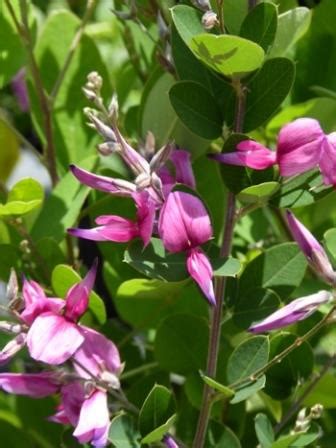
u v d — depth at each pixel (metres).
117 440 0.21
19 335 0.21
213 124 0.22
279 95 0.21
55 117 0.27
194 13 0.21
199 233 0.20
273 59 0.21
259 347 0.22
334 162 0.20
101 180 0.20
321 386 0.24
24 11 0.26
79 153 0.27
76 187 0.25
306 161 0.20
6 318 0.25
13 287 0.21
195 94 0.21
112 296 0.26
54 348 0.20
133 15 0.24
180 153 0.22
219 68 0.21
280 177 0.21
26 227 0.26
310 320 0.26
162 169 0.22
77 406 0.21
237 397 0.21
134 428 0.21
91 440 0.21
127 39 0.27
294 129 0.20
